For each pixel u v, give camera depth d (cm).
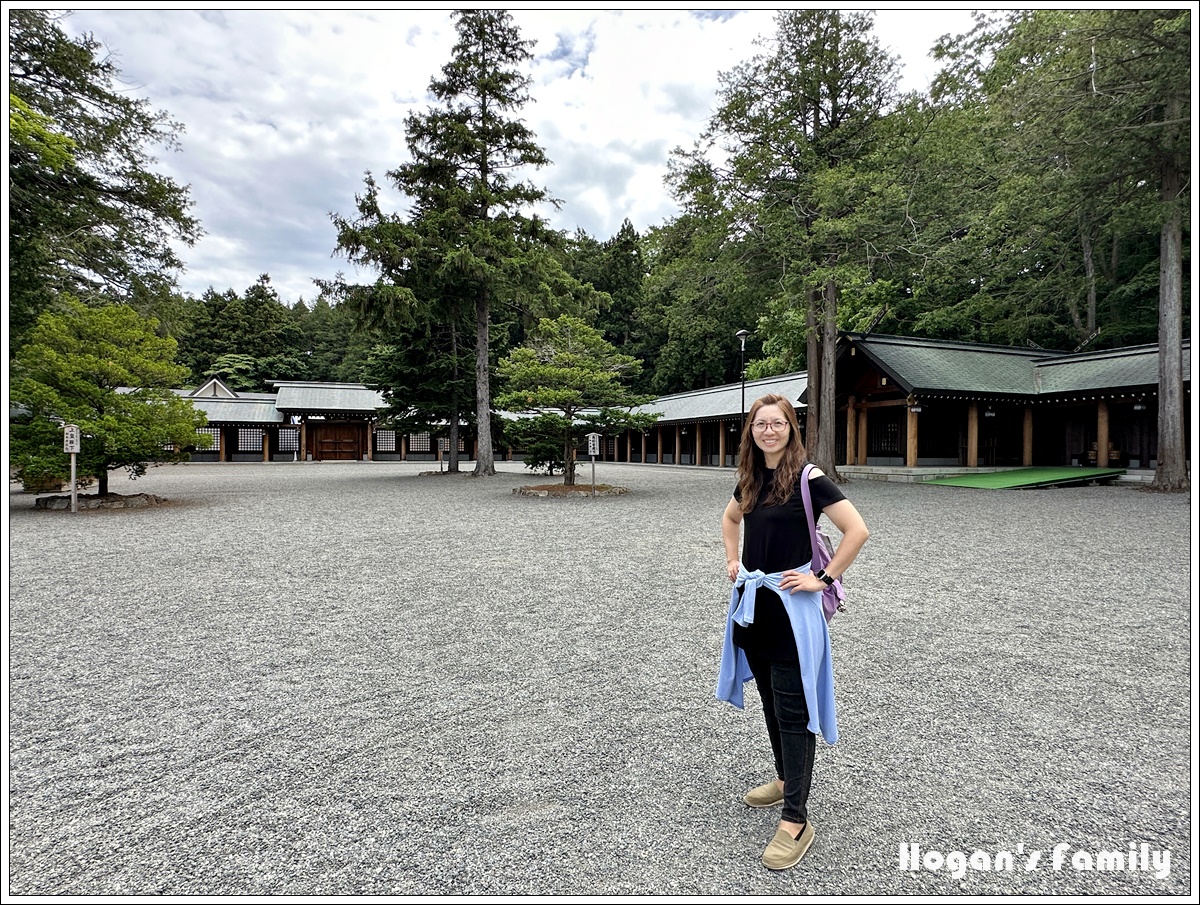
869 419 2220
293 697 315
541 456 1892
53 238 1330
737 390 2997
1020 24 1323
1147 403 1727
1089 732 275
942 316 2456
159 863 192
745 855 196
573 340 1647
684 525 936
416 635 414
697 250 1723
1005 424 2180
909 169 1520
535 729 279
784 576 203
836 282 1591
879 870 189
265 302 5428
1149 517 959
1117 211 1505
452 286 2059
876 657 370
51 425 1117
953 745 264
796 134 1605
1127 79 1239
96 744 266
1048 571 597
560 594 523
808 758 199
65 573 602
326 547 747
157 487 1644
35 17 1191
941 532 834
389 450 3753
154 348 1168
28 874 186
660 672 347
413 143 2064
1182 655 373
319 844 200
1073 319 2630
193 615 461
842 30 1645
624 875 186
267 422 3491
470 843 201
